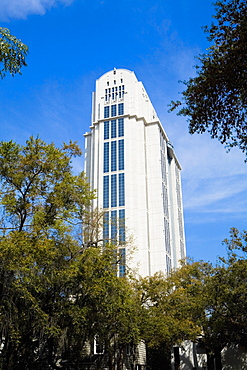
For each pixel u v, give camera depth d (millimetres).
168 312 36812
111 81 126938
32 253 22094
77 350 26969
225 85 13266
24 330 22266
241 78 12914
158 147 117500
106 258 26750
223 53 13453
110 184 110688
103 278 24953
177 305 37719
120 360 34031
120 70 127875
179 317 37125
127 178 109875
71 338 25297
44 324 22062
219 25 13414
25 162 24297
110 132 118562
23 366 23531
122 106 121250
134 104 120875
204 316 35875
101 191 110625
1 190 24688
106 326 28578
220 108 13625
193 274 44125
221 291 33094
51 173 25438
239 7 13062
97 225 31109
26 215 24688
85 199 26938
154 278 39344
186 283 46000
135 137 116438
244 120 13719
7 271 21297
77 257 26078
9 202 24062
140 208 108125
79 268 24641
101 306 25094
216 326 32469
